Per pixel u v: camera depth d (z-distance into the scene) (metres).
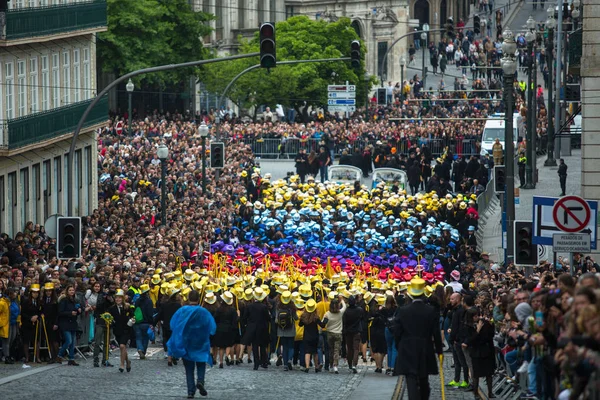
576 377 35.94
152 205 119.88
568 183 151.38
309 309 70.19
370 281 79.56
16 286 71.50
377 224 122.88
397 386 63.66
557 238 58.88
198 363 57.78
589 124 96.50
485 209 139.50
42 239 94.75
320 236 119.94
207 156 151.88
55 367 68.25
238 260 98.31
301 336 71.56
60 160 126.75
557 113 163.75
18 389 59.12
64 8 124.94
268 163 182.12
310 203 127.81
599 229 95.69
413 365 50.47
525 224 71.81
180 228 109.69
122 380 63.19
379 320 71.06
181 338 56.75
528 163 147.88
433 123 180.38
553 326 45.03
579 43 101.62
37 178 120.75
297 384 64.38
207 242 108.94
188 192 128.25
